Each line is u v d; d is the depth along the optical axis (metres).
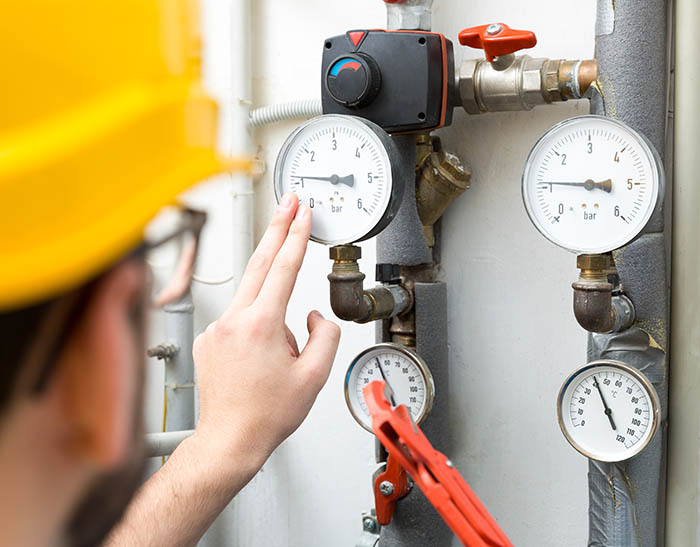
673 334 0.98
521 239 1.07
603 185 0.83
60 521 0.22
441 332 1.05
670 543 0.98
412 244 1.02
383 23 1.17
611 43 0.93
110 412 0.21
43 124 0.21
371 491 1.21
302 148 0.90
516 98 0.99
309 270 1.25
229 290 1.30
